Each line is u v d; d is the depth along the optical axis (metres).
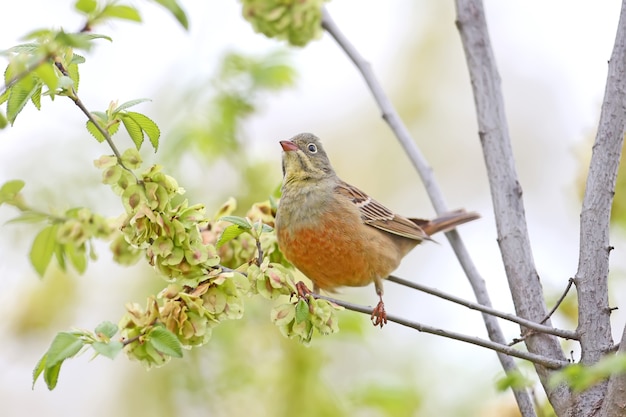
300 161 10.77
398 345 14.27
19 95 7.17
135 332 7.35
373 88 9.82
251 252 9.03
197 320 7.39
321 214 10.40
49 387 6.62
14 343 13.60
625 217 10.47
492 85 8.63
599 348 7.03
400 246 11.48
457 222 11.54
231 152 12.47
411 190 18.25
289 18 9.20
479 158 18.56
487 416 10.05
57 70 7.32
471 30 8.81
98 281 13.66
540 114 18.89
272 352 11.69
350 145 18.59
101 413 14.17
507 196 8.26
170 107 13.30
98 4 7.08
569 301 9.38
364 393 11.46
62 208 9.75
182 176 12.08
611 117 7.43
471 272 9.01
